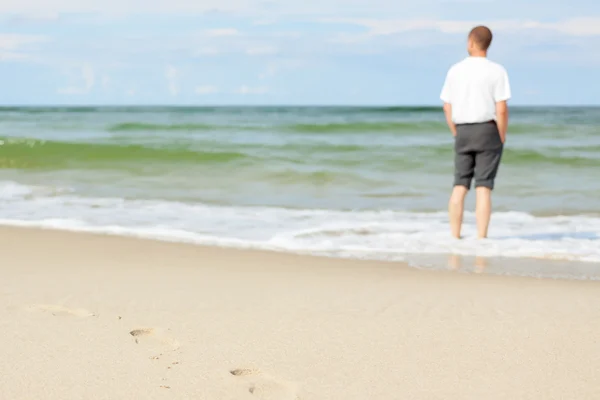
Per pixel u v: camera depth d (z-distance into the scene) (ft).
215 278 12.87
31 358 8.02
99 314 10.03
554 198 26.63
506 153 40.40
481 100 17.79
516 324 9.77
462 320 9.97
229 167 36.01
